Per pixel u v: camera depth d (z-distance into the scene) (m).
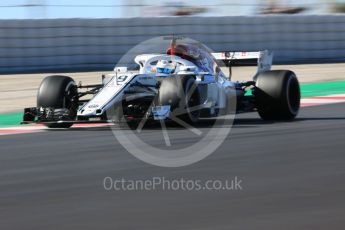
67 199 21.25
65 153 29.08
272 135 32.50
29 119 35.19
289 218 18.69
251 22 77.69
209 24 75.88
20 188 22.89
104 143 31.23
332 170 24.56
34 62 69.94
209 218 18.88
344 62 78.88
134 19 72.94
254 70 72.88
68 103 35.59
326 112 41.84
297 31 79.44
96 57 71.88
